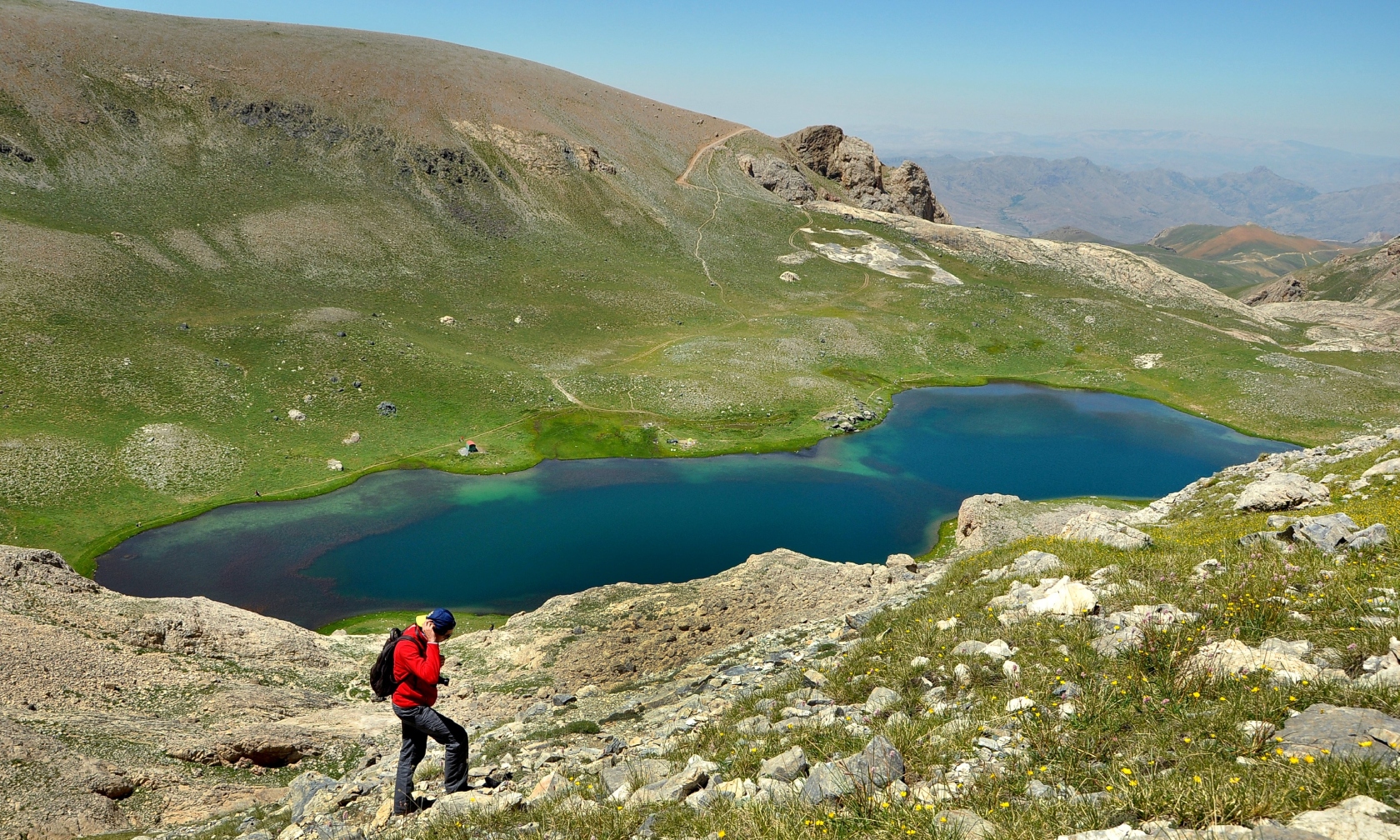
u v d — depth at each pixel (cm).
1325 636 908
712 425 10512
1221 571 1334
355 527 7138
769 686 1574
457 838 895
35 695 2433
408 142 17762
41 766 1975
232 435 8619
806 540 7088
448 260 15288
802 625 2686
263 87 17375
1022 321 16112
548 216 18175
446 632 1125
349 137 17262
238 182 14938
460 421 9975
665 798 873
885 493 8425
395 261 14550
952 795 686
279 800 1752
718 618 3247
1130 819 571
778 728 1125
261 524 7088
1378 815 487
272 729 2478
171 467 7750
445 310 13462
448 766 1115
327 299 12562
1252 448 10738
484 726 2467
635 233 18700
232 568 6194
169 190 14025
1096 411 12188
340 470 8450
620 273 16588
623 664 2972
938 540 7138
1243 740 662
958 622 1423
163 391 8938
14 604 2833
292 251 13562
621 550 6775
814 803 728
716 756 1078
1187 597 1209
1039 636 1161
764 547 6906
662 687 2291
